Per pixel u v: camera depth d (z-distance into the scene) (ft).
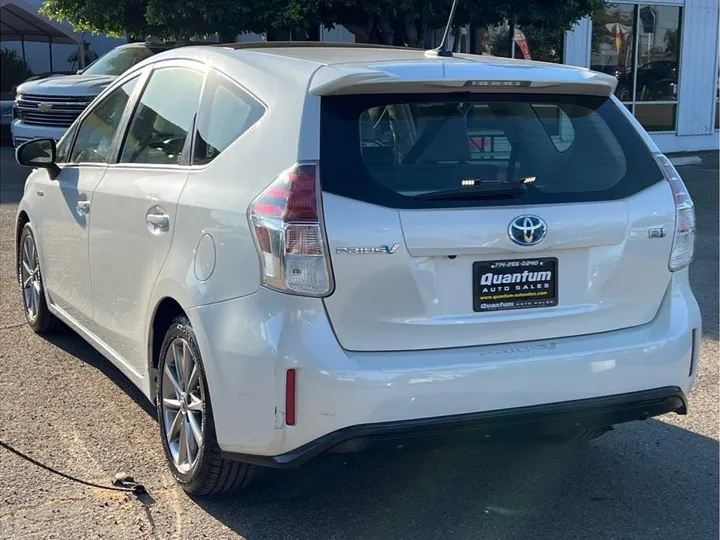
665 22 59.16
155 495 12.37
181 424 12.35
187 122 13.10
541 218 10.89
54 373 17.16
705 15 60.18
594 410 11.16
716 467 13.57
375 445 10.21
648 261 11.62
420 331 10.52
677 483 13.02
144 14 37.22
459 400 10.44
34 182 18.78
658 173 11.96
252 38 47.67
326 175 10.37
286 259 10.19
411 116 11.00
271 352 10.21
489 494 12.64
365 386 10.08
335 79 10.62
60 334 19.70
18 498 12.15
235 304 10.78
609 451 14.14
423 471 13.37
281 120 10.95
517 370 10.67
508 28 53.67
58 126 39.32
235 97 12.12
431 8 34.35
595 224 11.18
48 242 17.75
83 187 15.72
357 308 10.25
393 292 10.35
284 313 10.23
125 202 13.84
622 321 11.60
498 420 10.66
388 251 10.26
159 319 12.95
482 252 10.64
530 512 12.12
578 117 11.94
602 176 11.57
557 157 11.48
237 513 11.93
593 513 12.10
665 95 60.44
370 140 10.71
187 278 11.68
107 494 12.32
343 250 10.14
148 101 14.64
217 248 11.17
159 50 40.55
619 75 58.29
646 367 11.38
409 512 12.07
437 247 10.41
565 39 55.21
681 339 11.68
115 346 14.76
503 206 10.80
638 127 12.29
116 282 14.33
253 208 10.64
